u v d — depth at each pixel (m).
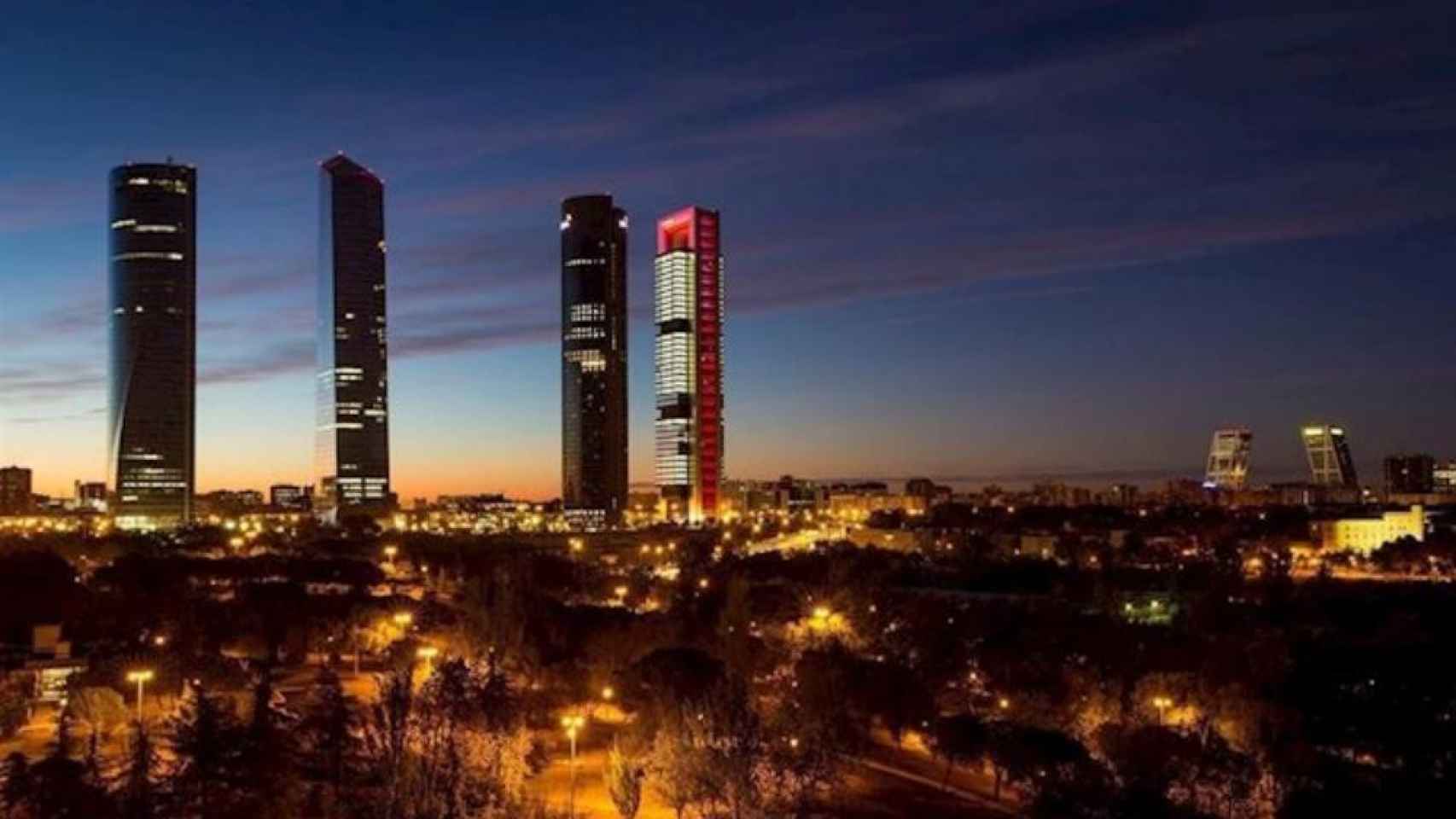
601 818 159.25
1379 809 153.38
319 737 162.62
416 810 143.00
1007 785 184.12
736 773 153.50
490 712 175.12
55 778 145.38
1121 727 188.75
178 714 186.75
